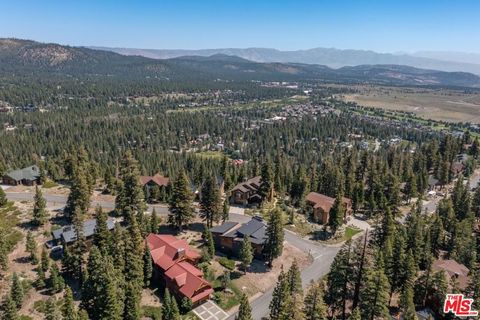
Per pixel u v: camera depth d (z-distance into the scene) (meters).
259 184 136.75
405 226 105.94
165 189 133.62
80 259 83.50
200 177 150.00
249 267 92.50
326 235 112.12
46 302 71.38
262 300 81.44
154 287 83.44
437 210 119.44
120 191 112.50
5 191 134.62
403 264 81.44
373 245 96.81
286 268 93.31
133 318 68.50
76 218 87.00
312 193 133.62
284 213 126.44
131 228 84.38
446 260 95.06
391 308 81.69
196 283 77.75
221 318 74.56
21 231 103.50
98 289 67.62
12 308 69.12
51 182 145.75
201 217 110.69
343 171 152.88
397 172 152.50
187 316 74.12
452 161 169.00
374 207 127.12
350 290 82.56
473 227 113.81
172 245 88.19
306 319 65.12
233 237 97.44
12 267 87.94
